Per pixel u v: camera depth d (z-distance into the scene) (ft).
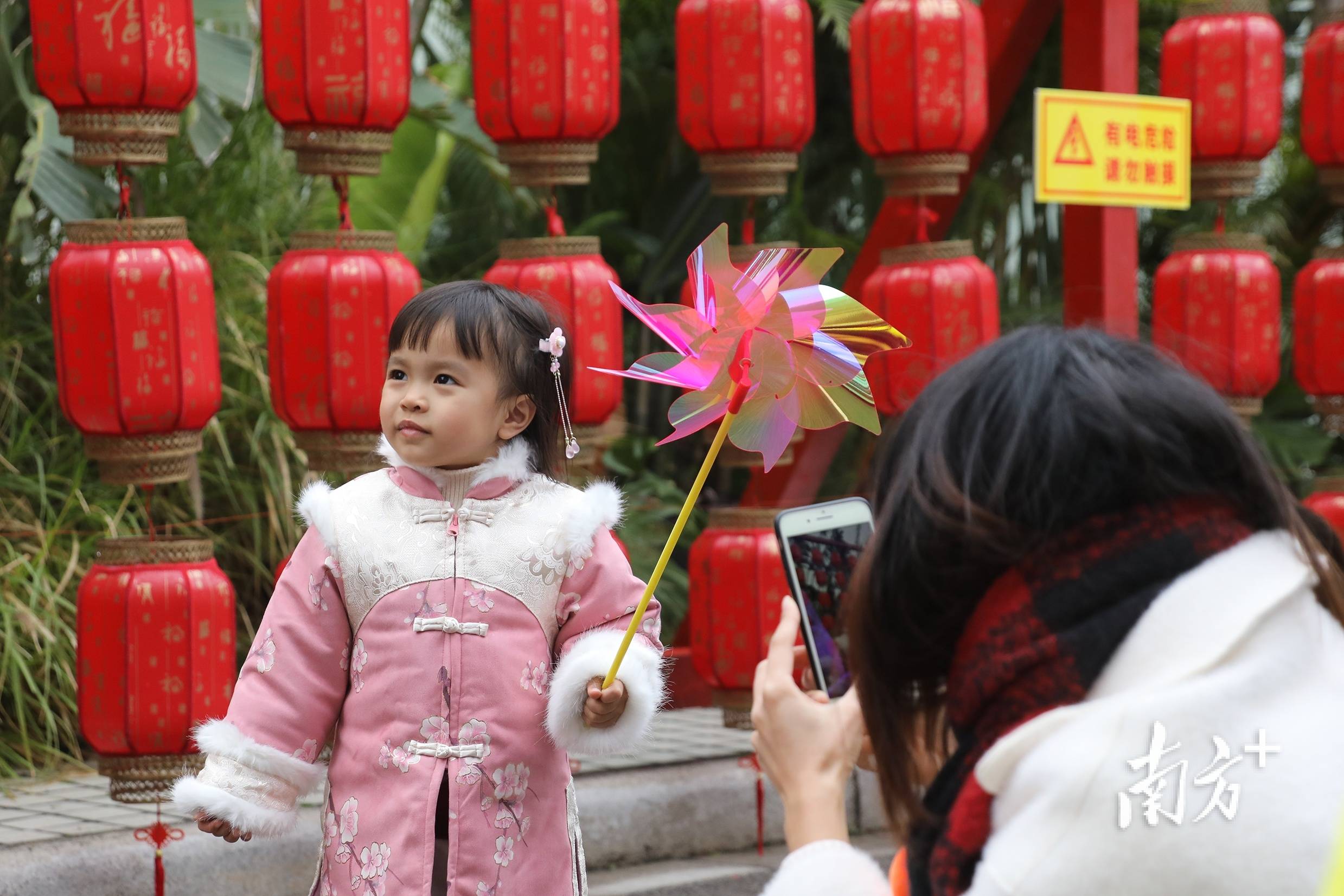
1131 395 3.20
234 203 16.35
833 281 20.72
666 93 21.04
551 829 7.19
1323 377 13.89
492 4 10.86
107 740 9.82
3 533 14.01
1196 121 13.69
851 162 21.20
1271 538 3.19
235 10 13.41
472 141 17.88
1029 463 3.17
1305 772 2.88
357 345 10.14
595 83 10.99
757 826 12.94
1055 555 3.16
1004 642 3.13
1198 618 3.02
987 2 13.88
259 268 15.93
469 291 7.39
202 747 6.86
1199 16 13.74
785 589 11.97
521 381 7.45
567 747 7.08
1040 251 21.47
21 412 15.21
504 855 6.97
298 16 9.95
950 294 11.89
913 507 3.31
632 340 21.99
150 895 10.50
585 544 7.36
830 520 4.86
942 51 11.74
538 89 10.84
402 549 7.16
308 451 10.61
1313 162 14.43
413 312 7.32
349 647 7.24
